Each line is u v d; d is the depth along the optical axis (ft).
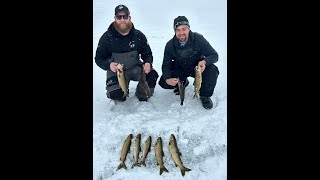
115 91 8.57
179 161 7.14
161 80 8.97
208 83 8.30
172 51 8.61
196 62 8.70
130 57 8.70
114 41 8.51
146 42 8.80
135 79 8.96
